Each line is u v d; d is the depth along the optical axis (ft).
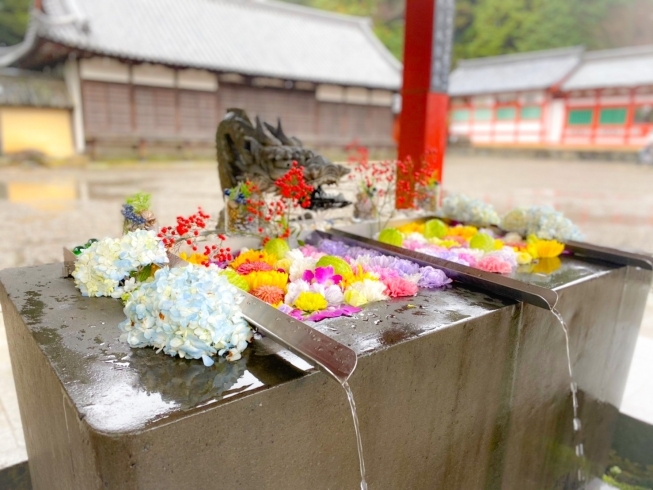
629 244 22.20
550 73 76.69
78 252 6.05
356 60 68.74
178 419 3.16
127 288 5.22
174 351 3.93
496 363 5.45
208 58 54.95
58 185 37.45
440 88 14.28
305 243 8.08
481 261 6.81
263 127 8.92
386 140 70.64
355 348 4.15
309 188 7.44
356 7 99.35
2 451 6.83
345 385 3.90
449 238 8.55
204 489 3.42
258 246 7.68
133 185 37.76
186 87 55.16
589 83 71.10
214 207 28.19
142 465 3.09
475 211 9.53
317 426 3.94
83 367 3.80
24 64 55.11
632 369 9.86
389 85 65.82
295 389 3.70
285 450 3.79
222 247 7.32
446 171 56.34
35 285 5.69
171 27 57.06
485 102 84.07
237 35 61.67
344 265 5.92
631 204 33.55
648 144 68.44
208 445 3.34
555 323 6.11
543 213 8.38
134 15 55.52
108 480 3.10
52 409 4.04
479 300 5.51
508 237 8.47
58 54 48.49
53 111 49.55
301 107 63.67
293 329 3.99
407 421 4.65
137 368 3.80
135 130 52.85
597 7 95.40
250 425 3.52
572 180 48.06
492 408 5.66
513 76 81.41
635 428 8.36
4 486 6.48
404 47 14.43
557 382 6.59
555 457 7.17
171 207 28.07
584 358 7.01
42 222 24.49
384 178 11.44
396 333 4.50
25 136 48.67
